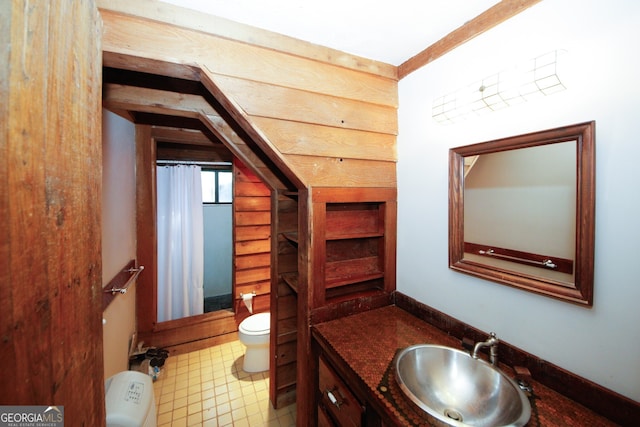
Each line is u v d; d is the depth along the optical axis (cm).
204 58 113
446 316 136
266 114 127
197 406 194
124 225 204
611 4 80
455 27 124
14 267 36
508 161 110
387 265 168
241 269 290
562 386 93
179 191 297
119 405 110
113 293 165
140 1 101
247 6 109
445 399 104
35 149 40
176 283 301
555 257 95
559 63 90
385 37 132
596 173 84
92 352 57
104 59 104
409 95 155
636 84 76
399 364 106
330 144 144
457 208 129
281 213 189
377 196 161
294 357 198
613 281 82
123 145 204
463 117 124
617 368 82
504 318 112
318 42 135
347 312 155
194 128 254
